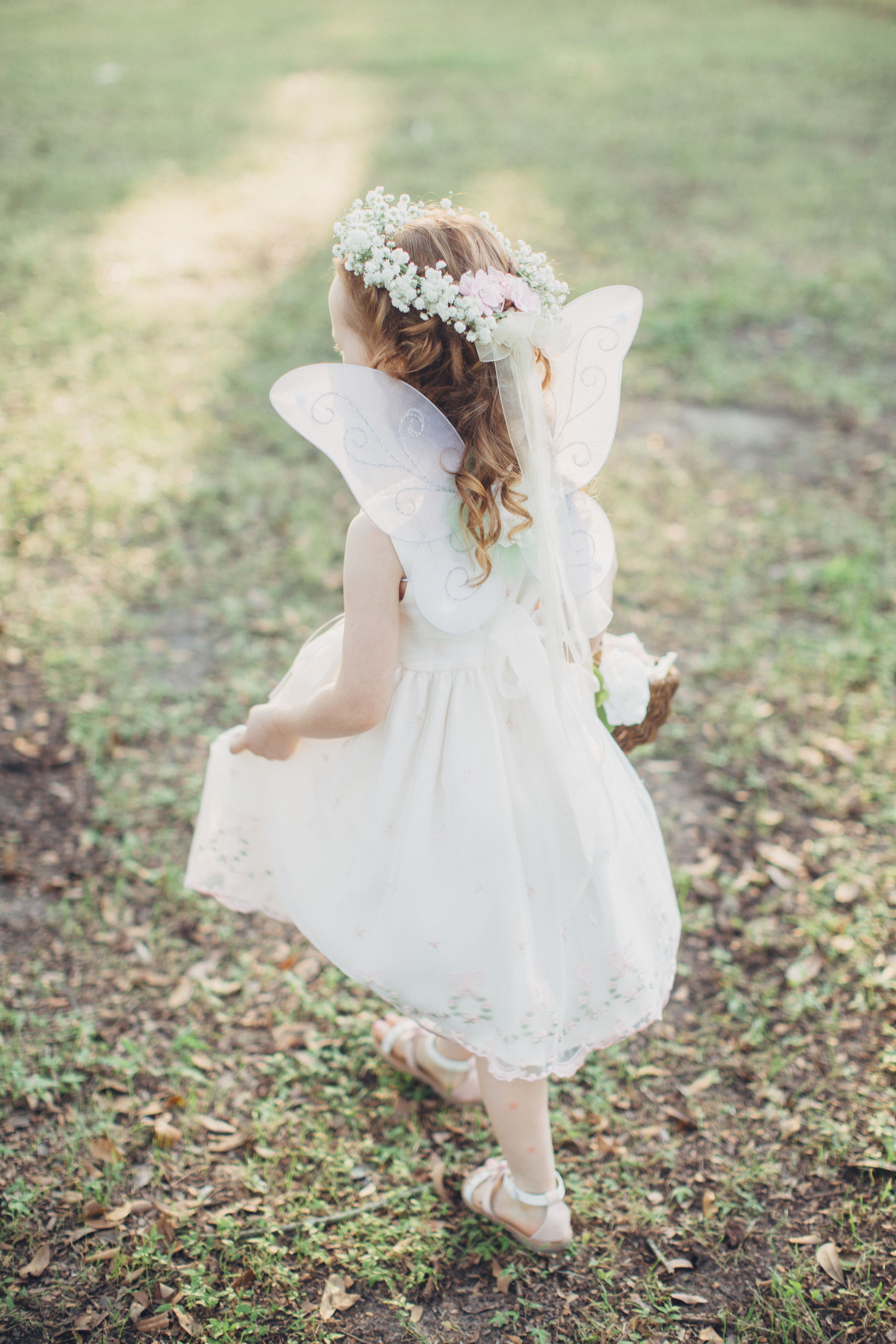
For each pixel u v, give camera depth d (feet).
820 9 50.88
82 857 9.40
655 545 14.03
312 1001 8.16
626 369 18.71
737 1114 7.32
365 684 5.20
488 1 53.67
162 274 22.59
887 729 10.74
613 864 5.78
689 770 10.49
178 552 13.60
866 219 25.40
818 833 9.65
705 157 30.22
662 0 53.57
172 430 16.53
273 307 20.97
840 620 12.54
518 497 5.22
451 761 5.47
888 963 8.25
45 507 14.38
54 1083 7.43
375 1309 6.23
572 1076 7.62
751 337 19.88
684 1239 6.59
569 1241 6.47
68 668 11.60
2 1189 6.78
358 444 4.88
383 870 5.65
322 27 47.93
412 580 5.07
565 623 5.30
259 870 6.81
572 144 31.53
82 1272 6.33
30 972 8.30
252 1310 6.15
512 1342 6.07
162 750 10.66
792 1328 6.02
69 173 28.71
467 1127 7.36
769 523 14.49
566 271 22.38
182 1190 6.85
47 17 49.67
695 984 8.33
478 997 5.56
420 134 32.60
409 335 4.92
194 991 8.23
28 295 21.24
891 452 16.11
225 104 35.65
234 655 12.01
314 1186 6.89
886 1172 6.84
